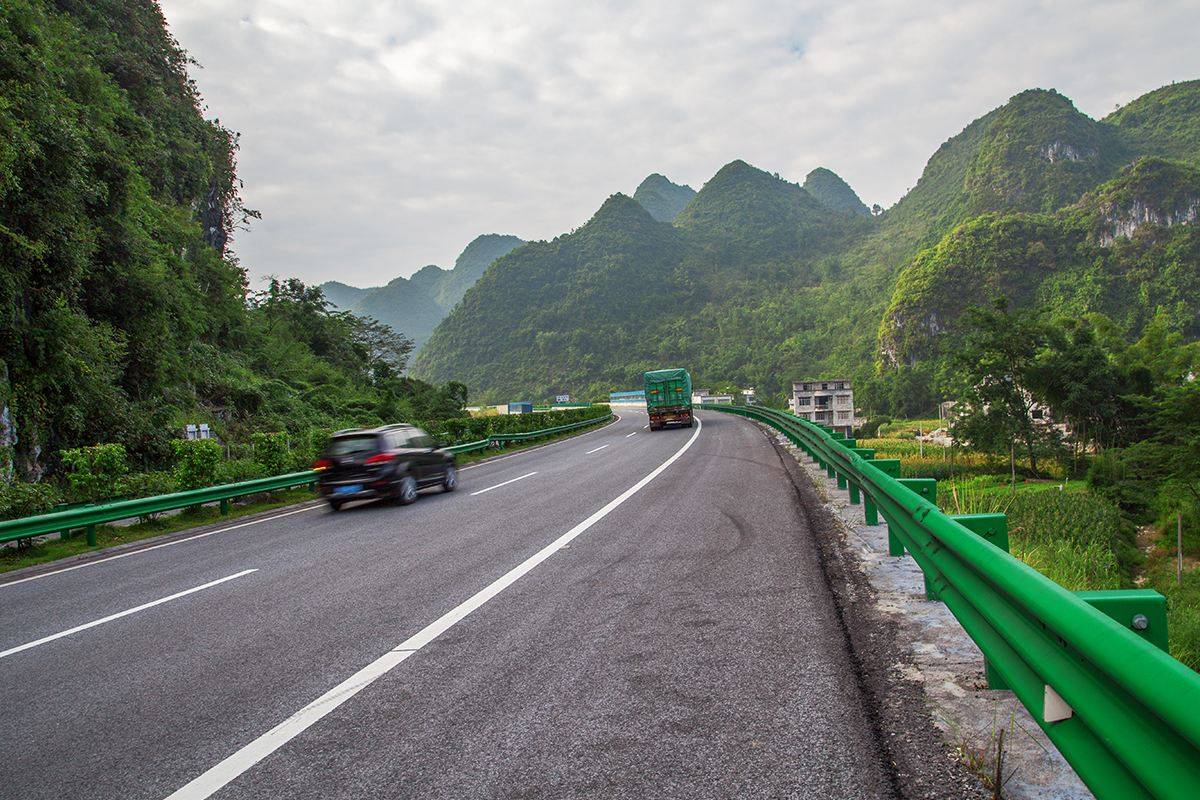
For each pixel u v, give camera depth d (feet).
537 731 10.98
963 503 34.86
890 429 374.63
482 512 36.94
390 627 17.28
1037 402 158.20
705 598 17.90
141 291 91.81
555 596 19.08
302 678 14.15
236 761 10.67
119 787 10.14
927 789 8.47
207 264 161.27
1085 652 6.08
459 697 12.58
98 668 15.92
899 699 11.04
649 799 8.81
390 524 35.58
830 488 36.94
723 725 10.71
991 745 9.31
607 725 11.01
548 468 61.21
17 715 13.34
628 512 33.14
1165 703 4.76
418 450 45.96
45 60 70.95
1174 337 181.16
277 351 190.19
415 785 9.57
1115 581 39.68
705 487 40.86
